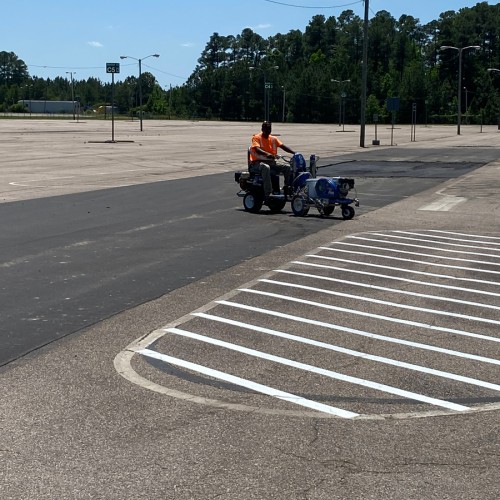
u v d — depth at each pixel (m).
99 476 4.88
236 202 20.23
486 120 154.25
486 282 10.82
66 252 12.86
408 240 14.47
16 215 17.36
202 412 5.95
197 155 40.56
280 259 12.42
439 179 27.83
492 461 5.12
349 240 14.41
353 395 6.35
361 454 5.21
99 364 7.09
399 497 4.62
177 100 195.00
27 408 6.00
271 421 5.78
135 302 9.50
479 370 7.04
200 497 4.61
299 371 6.95
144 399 6.21
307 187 17.50
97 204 19.58
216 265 11.88
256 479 4.84
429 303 9.55
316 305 9.38
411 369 7.04
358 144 56.09
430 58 196.88
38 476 4.88
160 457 5.15
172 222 16.55
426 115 155.38
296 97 161.25
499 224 16.78
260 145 18.05
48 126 95.19
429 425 5.73
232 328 8.32
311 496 4.62
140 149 45.97
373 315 8.94
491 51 187.50
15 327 8.36
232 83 172.25
